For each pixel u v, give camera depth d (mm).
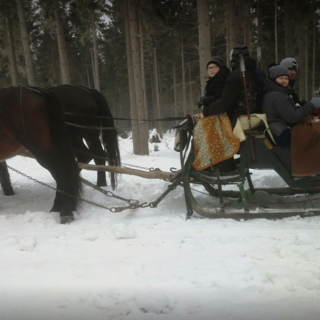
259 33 15922
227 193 5246
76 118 6082
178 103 35375
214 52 24766
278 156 4492
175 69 31656
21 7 14547
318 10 14531
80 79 41969
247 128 4484
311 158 4312
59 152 4809
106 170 5125
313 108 4188
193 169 4750
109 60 40219
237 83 4371
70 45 32969
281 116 4367
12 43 18391
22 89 4918
